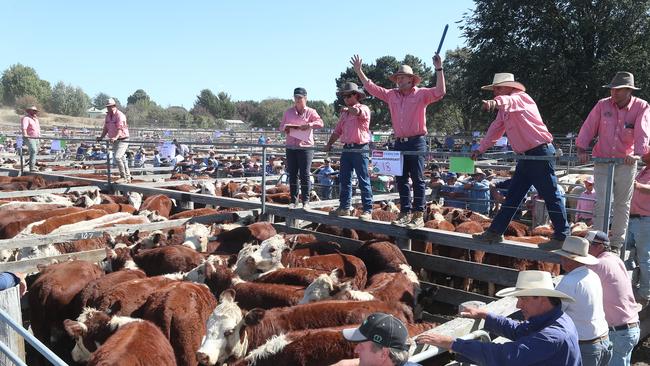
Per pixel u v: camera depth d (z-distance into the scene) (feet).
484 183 46.21
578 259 15.62
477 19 124.36
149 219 36.55
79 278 23.81
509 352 12.19
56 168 71.05
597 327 15.23
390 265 25.68
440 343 12.89
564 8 115.85
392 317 10.05
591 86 110.42
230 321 17.31
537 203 39.14
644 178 23.61
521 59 114.62
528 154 21.57
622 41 113.09
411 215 27.27
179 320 18.58
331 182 56.44
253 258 25.43
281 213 33.73
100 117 315.99
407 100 25.81
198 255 27.12
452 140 92.68
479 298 24.88
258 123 303.48
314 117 32.89
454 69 187.01
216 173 72.54
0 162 77.97
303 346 15.65
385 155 25.72
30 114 62.54
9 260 30.94
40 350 10.85
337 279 21.18
